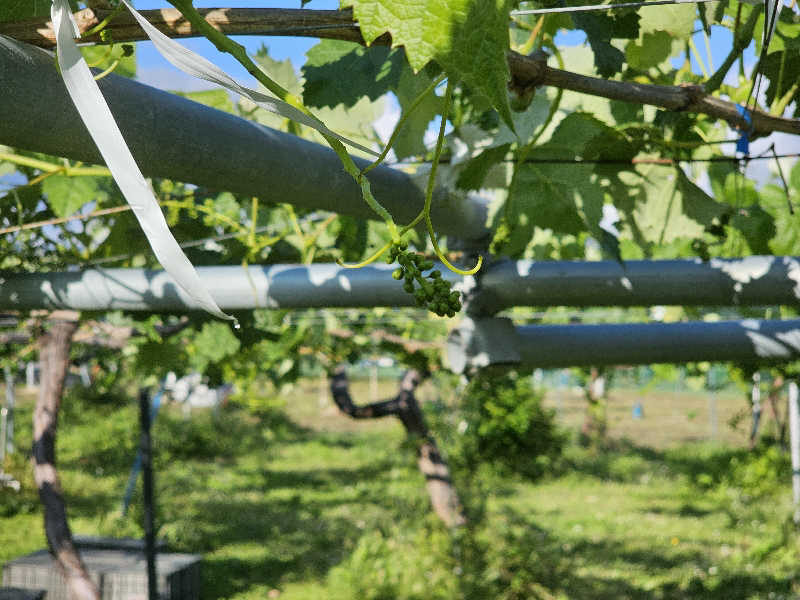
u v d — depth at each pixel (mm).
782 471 14742
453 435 11695
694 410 30609
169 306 2238
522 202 1847
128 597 7863
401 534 9812
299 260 3086
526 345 2334
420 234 2555
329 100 1420
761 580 9555
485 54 751
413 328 7855
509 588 8680
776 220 2654
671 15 1601
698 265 2113
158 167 1231
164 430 20469
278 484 16672
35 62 948
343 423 27828
